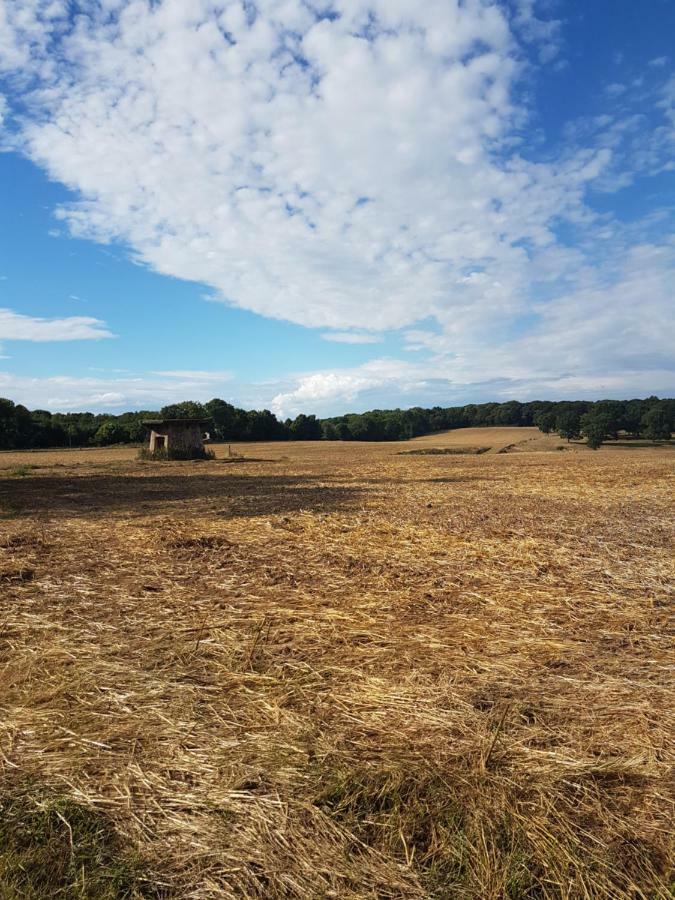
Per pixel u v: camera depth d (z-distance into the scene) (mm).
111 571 6613
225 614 5109
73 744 3029
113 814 2492
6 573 6340
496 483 19516
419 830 2398
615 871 2162
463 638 4574
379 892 2102
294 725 3203
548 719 3260
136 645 4391
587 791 2617
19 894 2068
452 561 7219
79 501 14102
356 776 2703
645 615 5105
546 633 4707
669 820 2432
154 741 3059
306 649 4340
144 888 2121
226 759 2879
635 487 17391
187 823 2434
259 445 73500
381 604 5434
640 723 3199
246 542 8492
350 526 10039
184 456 36844
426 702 3477
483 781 2676
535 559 7285
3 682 3764
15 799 2570
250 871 2189
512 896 2070
